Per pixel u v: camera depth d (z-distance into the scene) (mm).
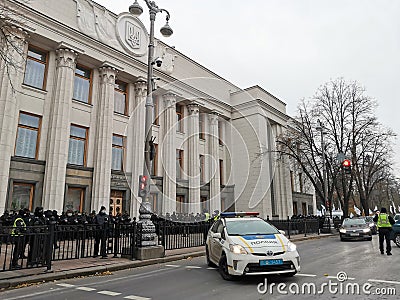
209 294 5402
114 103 19703
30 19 15461
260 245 6348
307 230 20953
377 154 30188
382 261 8711
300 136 27250
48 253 7656
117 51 19312
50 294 5801
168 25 11953
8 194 14203
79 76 18328
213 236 7656
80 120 17812
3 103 14133
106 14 19203
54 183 15422
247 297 5133
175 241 11742
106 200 17281
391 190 49281
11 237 7316
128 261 9047
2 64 14172
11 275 7047
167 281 6699
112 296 5527
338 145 26391
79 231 9117
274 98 30250
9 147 14141
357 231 16344
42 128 16078
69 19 17328
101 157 17688
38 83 16422
